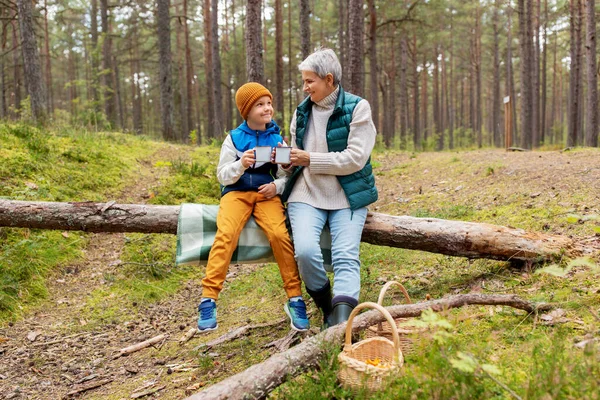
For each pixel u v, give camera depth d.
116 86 29.53
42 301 4.28
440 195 6.36
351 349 2.17
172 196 6.68
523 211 4.59
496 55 32.03
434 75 35.53
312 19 30.80
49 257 4.80
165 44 15.66
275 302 3.87
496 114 32.03
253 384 2.09
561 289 2.94
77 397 2.91
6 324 3.88
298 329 2.77
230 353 3.12
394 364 2.01
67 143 7.54
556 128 33.69
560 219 4.14
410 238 3.48
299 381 2.29
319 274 2.79
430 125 54.22
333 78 2.94
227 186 3.09
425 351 2.06
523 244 3.37
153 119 45.28
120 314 4.15
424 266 3.89
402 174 8.55
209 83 23.86
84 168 6.80
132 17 24.30
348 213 2.92
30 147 6.54
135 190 6.81
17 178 5.76
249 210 3.04
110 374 3.17
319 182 2.93
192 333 3.59
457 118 46.06
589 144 14.39
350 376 2.01
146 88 43.19
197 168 7.63
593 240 3.54
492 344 2.42
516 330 2.57
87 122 11.66
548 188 5.19
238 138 3.07
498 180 6.20
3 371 3.26
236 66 31.00
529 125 18.55
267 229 2.96
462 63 41.62
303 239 2.76
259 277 4.54
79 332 3.83
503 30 34.47
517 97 48.91
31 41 10.58
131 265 4.91
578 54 19.67
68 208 3.88
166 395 2.74
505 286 3.20
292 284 2.92
